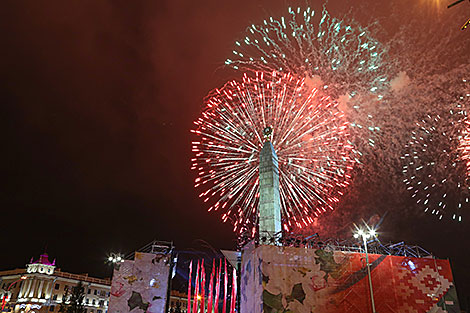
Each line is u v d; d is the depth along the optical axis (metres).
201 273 38.28
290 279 25.34
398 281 27.02
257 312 24.77
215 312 37.47
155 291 31.05
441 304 27.00
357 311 25.23
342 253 27.11
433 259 28.55
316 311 24.66
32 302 82.44
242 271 28.44
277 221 35.31
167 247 33.41
